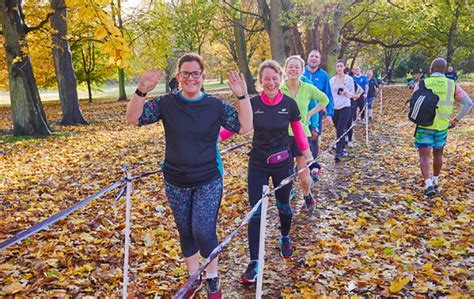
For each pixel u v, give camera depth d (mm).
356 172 8156
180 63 3203
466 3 27703
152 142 12977
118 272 4195
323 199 6539
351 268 4203
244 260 4535
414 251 4578
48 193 7375
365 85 15141
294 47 24047
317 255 4453
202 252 3262
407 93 30688
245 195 6762
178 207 3334
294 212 5980
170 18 24953
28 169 9438
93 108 32688
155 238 5129
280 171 4211
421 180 7387
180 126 3193
